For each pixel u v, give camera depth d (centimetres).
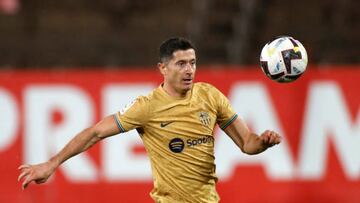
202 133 2333
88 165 3966
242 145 2383
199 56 5478
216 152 4003
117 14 6103
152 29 5978
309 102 4088
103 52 5291
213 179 2398
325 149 4075
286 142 4047
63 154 2306
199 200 2367
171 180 2350
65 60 5281
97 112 4012
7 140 3975
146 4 6156
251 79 4062
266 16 5797
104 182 3969
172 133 2323
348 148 4081
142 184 3988
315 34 5481
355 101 4106
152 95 2333
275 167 4034
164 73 2323
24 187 2270
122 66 5250
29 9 6012
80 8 6112
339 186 4059
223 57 5503
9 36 5716
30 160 3978
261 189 4019
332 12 6022
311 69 4100
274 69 2295
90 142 2331
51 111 3997
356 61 5350
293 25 5888
